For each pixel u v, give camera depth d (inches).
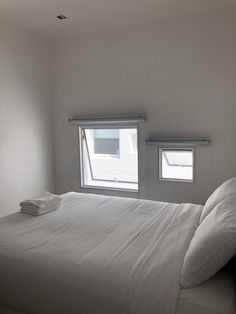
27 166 145.4
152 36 131.8
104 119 144.6
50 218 90.4
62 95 156.9
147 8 117.0
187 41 125.4
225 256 52.1
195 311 48.0
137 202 106.7
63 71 154.8
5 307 64.3
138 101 138.3
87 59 147.8
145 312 49.3
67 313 56.3
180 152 134.9
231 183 82.4
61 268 59.1
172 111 131.7
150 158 138.7
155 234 74.9
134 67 137.3
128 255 62.4
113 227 81.4
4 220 89.0
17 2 109.1
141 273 54.9
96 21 130.6
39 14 121.4
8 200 134.6
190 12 122.1
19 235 75.7
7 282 62.7
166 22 128.3
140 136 139.8
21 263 62.5
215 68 121.8
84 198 114.0
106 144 155.7
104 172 162.7
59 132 160.7
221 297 49.9
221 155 124.5
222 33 119.0
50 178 161.8
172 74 129.9
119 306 51.3
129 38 136.6
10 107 134.3
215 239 52.6
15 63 136.3
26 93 143.5
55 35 148.9
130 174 154.7
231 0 111.1
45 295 58.4
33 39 146.8
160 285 51.8
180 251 63.2
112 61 141.9
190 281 52.6
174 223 82.5
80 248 66.8
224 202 68.2
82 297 54.7
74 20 128.7
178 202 135.0
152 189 140.1
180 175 138.8
